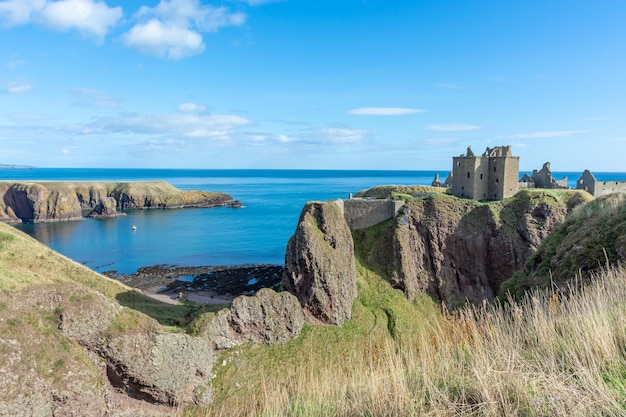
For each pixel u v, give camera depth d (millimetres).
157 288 92062
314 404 12633
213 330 43688
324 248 62969
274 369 44031
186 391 35031
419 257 78438
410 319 66750
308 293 59719
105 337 30547
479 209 80188
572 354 9961
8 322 26094
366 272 75750
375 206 82125
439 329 13711
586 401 8250
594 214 30750
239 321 46406
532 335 12484
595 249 26344
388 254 77375
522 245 75625
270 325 48344
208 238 150750
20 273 55188
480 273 77688
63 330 28797
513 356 10195
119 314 32438
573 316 12367
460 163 88500
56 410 25250
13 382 23484
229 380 39969
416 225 80375
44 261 63812
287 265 62906
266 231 164250
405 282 74000
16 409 22984
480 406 9266
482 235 78312
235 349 44719
